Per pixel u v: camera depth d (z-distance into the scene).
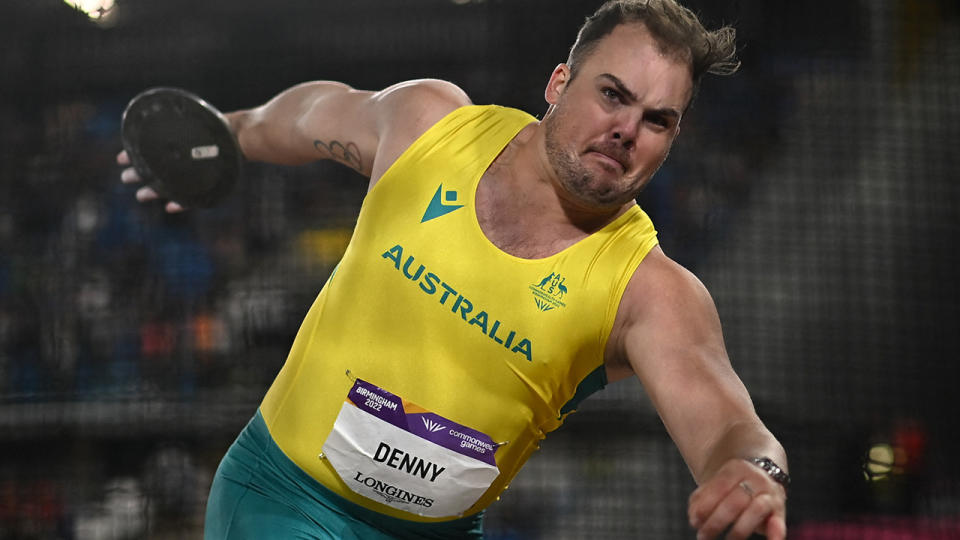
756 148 18.00
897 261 16.67
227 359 16.28
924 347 16.12
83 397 13.92
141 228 17.38
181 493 14.10
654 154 4.74
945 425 15.48
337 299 5.15
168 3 17.22
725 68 4.94
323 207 17.69
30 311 16.62
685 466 14.11
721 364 4.54
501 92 17.09
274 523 5.13
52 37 17.33
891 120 17.36
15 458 14.21
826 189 17.20
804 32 17.53
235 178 6.55
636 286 4.78
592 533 14.03
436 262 4.88
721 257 17.31
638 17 4.72
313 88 6.06
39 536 14.04
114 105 17.75
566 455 14.30
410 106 5.23
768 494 3.43
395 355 4.96
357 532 5.23
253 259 17.30
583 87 4.73
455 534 5.40
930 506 14.49
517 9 17.02
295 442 5.16
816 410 15.44
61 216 17.39
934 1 17.44
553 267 4.81
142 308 16.77
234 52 17.42
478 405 4.93
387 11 17.17
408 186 5.01
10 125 17.48
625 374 5.04
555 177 4.81
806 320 16.41
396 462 4.99
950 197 16.94
